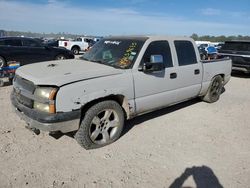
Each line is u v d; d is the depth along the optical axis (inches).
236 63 436.5
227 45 454.6
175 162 143.6
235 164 144.9
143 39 179.5
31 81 137.9
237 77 457.4
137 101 168.9
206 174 133.6
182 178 129.2
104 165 137.1
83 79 140.4
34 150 148.1
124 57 172.7
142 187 120.8
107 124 156.1
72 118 134.9
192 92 221.3
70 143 159.0
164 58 188.5
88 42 1056.2
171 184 124.0
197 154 154.2
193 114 227.3
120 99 165.0
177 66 198.2
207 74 234.5
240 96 305.3
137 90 166.7
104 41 202.1
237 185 125.9
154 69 167.2
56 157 142.2
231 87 360.8
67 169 131.6
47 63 176.4
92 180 124.0
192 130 190.7
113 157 145.6
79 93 136.0
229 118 221.5
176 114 225.1
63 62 179.6
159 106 190.5
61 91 130.3
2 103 229.3
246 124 208.7
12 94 161.9
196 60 221.1
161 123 201.5
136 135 176.4
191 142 170.4
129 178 127.0
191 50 216.7
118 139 168.2
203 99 260.5
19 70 161.5
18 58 402.0
